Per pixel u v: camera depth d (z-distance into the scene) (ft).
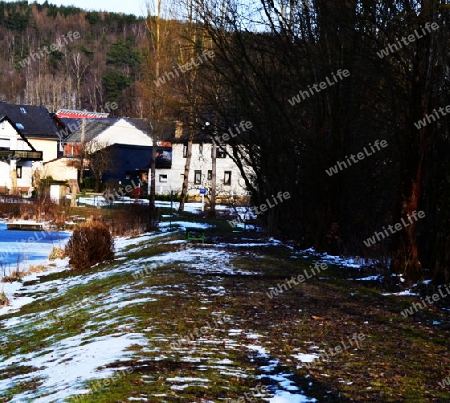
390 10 49.80
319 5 58.75
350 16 53.47
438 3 42.60
